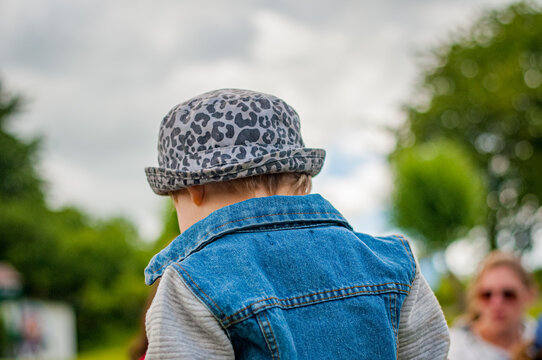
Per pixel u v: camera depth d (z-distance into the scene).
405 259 1.40
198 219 1.32
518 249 27.44
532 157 26.73
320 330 1.20
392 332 1.28
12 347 27.62
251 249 1.23
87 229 45.09
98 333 41.09
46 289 40.62
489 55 27.27
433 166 23.41
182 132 1.30
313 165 1.35
